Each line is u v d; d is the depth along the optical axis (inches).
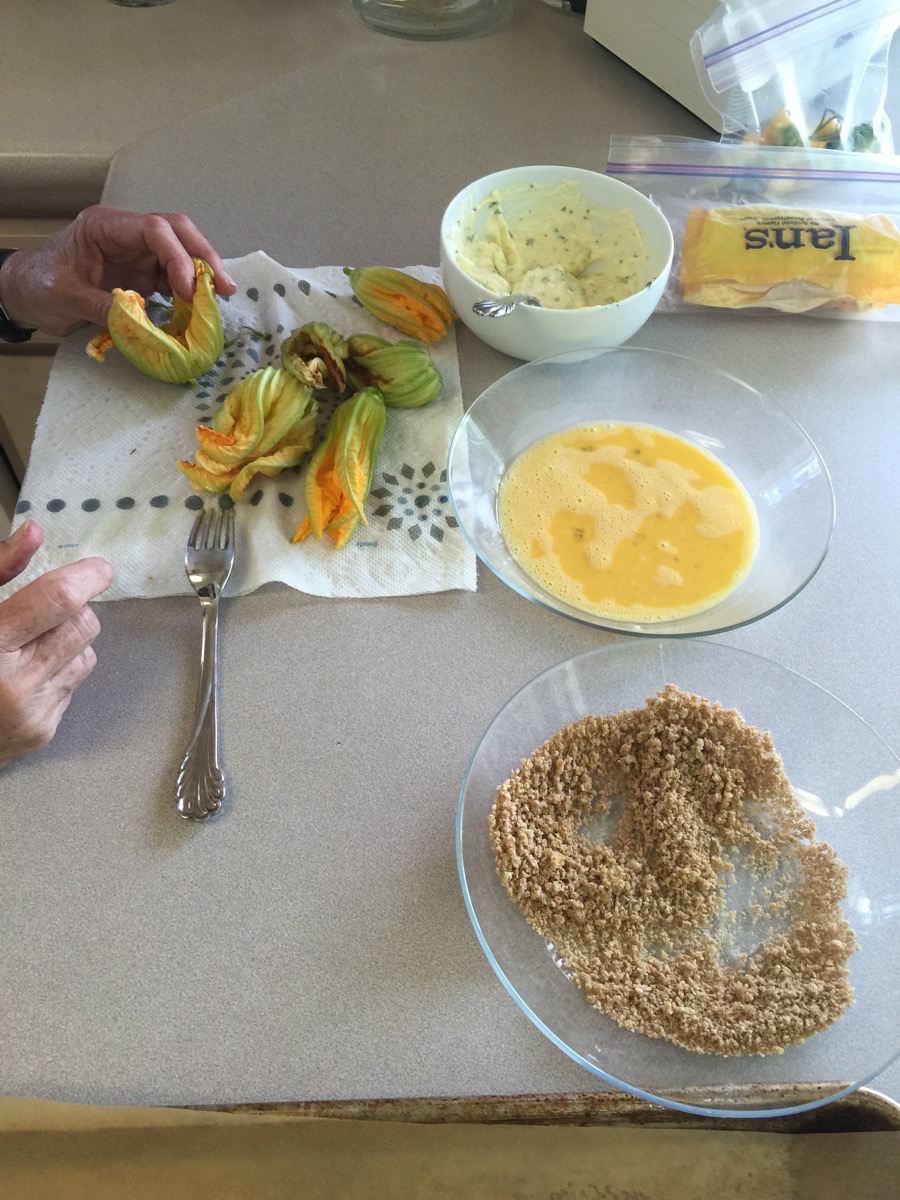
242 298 33.4
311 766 23.2
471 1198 19.6
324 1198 19.4
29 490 28.1
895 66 44.6
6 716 21.4
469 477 27.3
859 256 32.7
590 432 29.5
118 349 30.7
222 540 26.7
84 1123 18.4
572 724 23.2
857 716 22.9
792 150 35.0
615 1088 18.9
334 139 40.6
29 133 39.4
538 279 32.0
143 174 38.2
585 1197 19.6
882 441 30.8
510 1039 19.4
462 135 41.0
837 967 19.6
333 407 30.2
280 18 46.5
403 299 32.2
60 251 32.1
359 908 21.0
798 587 24.9
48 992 19.7
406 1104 18.6
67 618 22.9
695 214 33.2
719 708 23.2
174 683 24.6
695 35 35.5
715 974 19.9
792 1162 19.9
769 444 28.7
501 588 26.9
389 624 26.0
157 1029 19.3
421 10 46.8
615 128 41.6
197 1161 19.4
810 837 21.8
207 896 21.0
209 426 30.0
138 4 46.5
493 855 21.2
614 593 25.6
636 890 21.1
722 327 34.2
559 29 46.8
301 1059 19.1
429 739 23.8
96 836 21.8
